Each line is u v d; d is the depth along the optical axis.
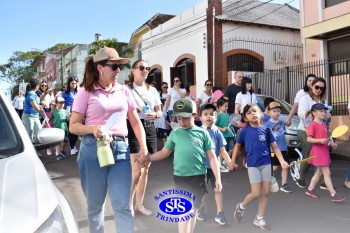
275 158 6.11
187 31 21.91
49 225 1.95
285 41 22.20
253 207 5.43
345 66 14.12
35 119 8.45
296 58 21.98
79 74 43.66
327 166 5.76
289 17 23.09
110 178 3.41
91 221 3.48
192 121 3.87
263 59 21.34
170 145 3.94
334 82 13.98
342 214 5.15
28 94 8.34
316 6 16.12
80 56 43.53
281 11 23.61
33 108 8.40
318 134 5.69
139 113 4.84
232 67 20.67
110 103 3.42
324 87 6.20
